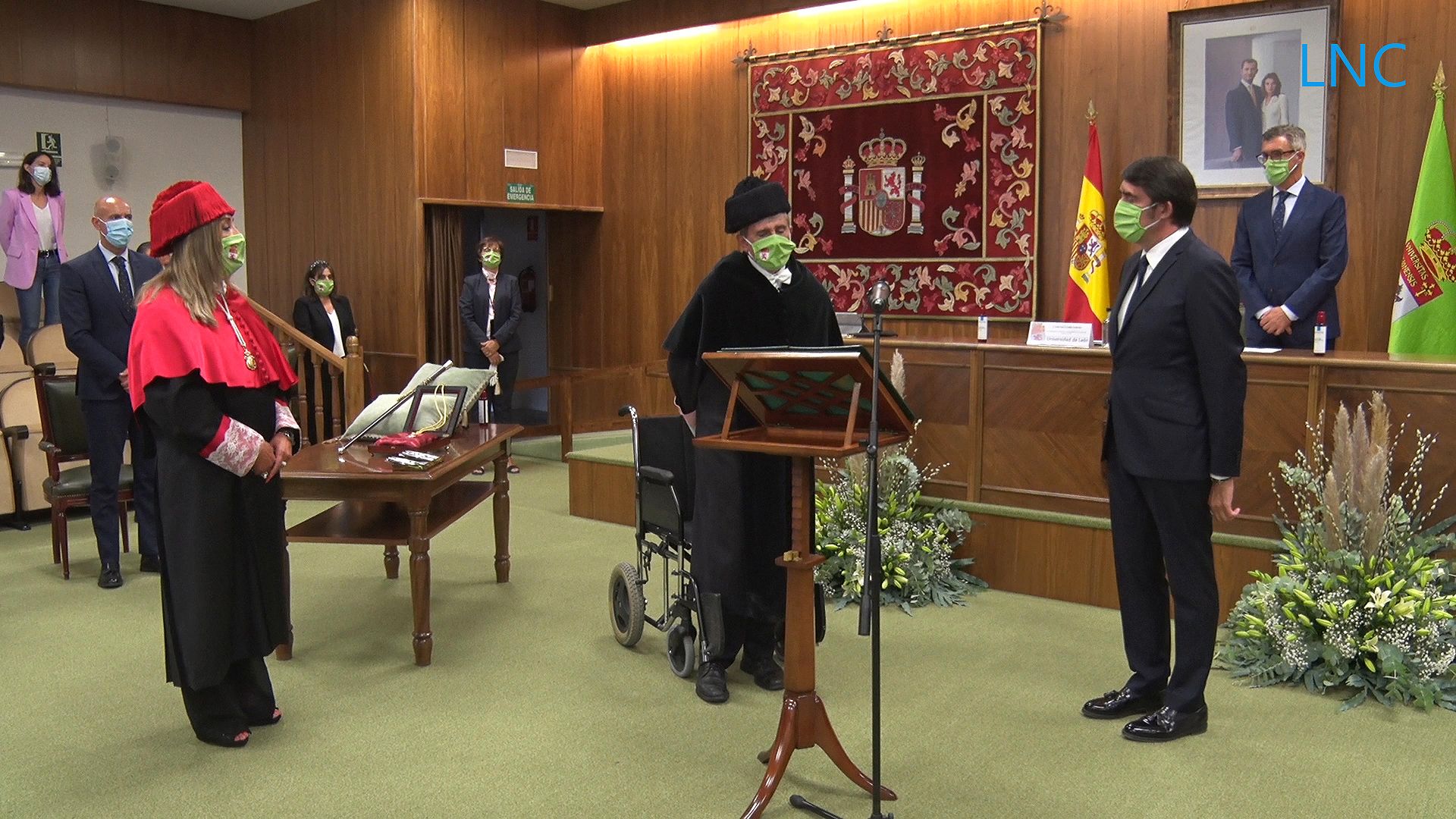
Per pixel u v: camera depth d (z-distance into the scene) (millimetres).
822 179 8547
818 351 2699
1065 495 5160
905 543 5102
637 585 4426
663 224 9648
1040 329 5270
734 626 4062
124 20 9297
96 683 4141
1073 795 3188
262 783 3309
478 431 5309
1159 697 3793
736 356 2824
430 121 8938
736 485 3938
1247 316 5527
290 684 4129
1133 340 3596
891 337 5742
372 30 9070
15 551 6141
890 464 5234
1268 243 5496
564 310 10438
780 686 4035
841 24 8414
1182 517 3541
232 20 9969
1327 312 5379
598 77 9969
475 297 8461
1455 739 3578
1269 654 4176
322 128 9555
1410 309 6012
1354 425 4297
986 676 4176
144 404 3340
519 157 9492
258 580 3590
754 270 3967
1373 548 4078
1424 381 4320
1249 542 4656
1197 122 6832
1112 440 3744
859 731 3652
